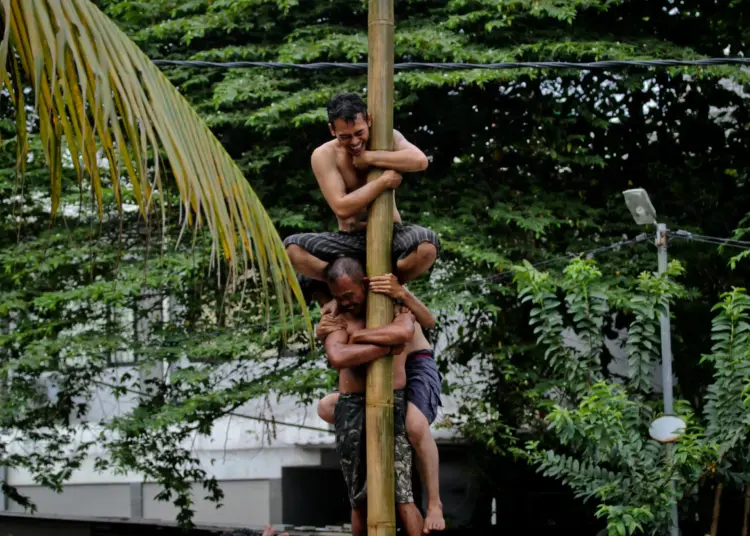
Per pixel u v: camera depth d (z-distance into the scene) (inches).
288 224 592.4
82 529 773.3
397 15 655.8
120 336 611.2
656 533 485.4
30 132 631.2
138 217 637.9
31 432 678.5
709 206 650.2
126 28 652.7
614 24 649.6
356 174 247.9
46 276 629.3
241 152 647.1
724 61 369.7
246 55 620.1
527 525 721.6
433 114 638.5
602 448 452.8
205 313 639.8
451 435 733.3
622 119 665.0
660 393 667.4
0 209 634.2
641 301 468.4
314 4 645.3
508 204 617.3
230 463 838.5
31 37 211.0
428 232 241.8
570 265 483.5
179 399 636.7
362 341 237.8
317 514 854.5
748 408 445.7
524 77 617.3
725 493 616.1
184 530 695.1
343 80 625.6
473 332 652.1
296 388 584.4
